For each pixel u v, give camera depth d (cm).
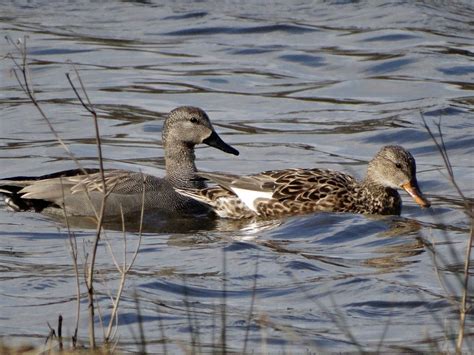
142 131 2042
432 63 2483
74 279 1236
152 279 1236
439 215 1587
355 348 1011
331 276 1263
